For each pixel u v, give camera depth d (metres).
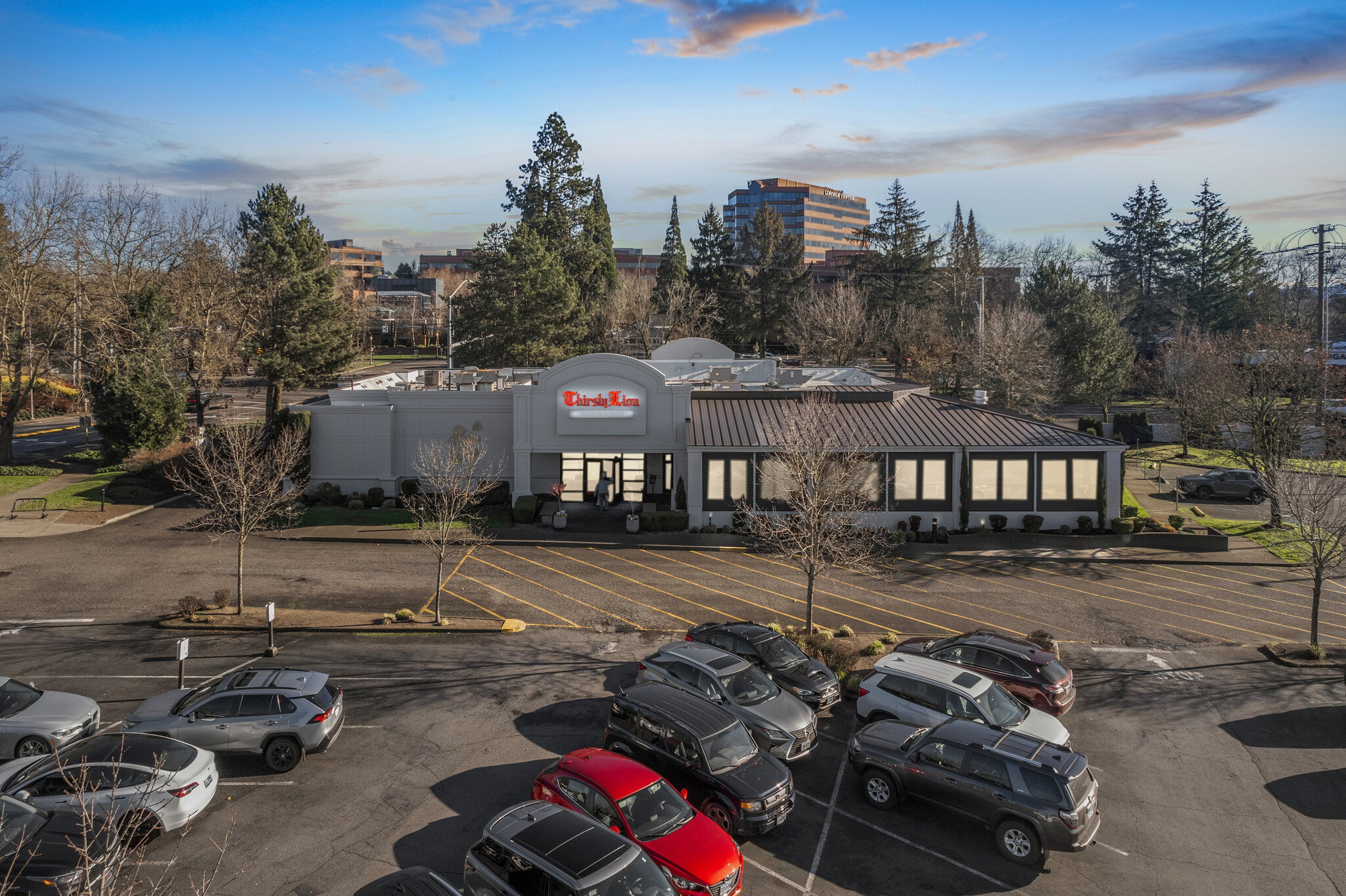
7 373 72.12
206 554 32.72
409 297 148.62
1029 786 14.27
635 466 42.12
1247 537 36.91
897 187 104.31
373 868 13.70
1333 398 43.19
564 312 68.12
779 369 49.97
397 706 19.95
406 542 35.09
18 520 36.31
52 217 49.06
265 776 16.64
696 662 18.78
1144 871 14.20
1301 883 13.90
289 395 82.69
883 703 18.47
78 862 12.25
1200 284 107.69
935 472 37.09
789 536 31.33
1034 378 62.38
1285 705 20.83
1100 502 36.62
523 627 25.53
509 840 12.16
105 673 21.77
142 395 47.25
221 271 60.72
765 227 105.56
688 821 13.48
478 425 42.38
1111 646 24.81
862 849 14.71
